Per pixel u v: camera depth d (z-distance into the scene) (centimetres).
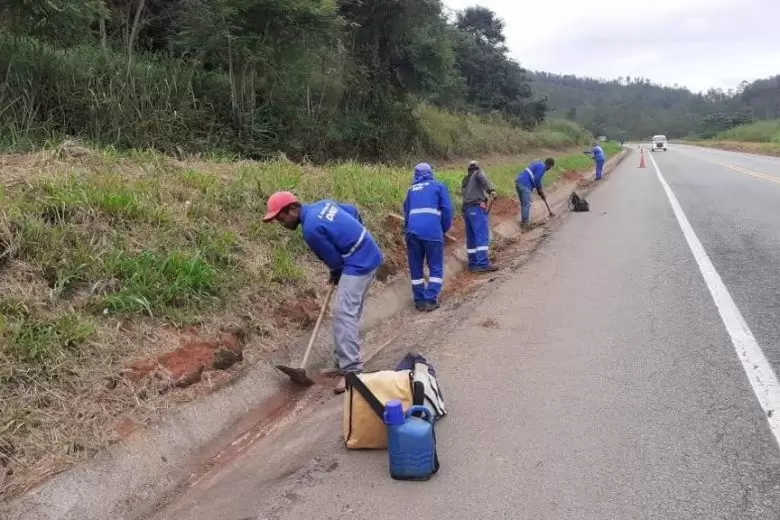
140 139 905
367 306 627
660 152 5394
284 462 359
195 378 413
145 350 409
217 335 458
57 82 856
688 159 3672
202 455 374
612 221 1177
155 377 393
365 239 478
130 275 453
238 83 1170
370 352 544
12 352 348
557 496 298
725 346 473
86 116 873
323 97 1429
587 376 435
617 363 454
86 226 473
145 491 332
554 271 771
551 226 1177
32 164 567
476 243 831
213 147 1004
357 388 358
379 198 857
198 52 1141
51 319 384
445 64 1792
